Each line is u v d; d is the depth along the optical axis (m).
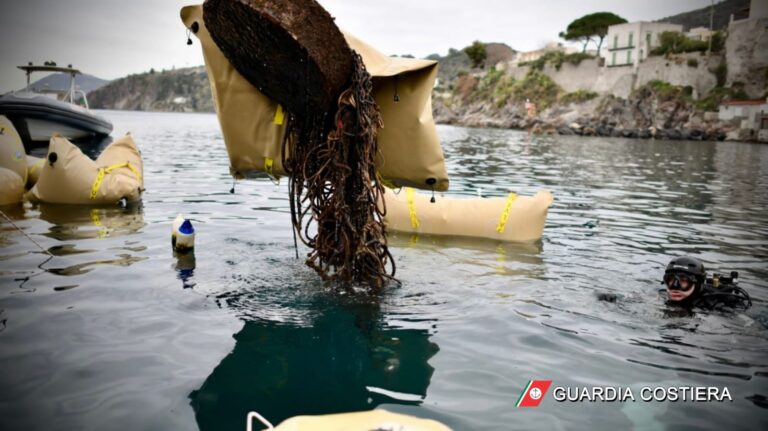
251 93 4.69
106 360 3.51
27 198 8.75
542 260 5.96
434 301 4.67
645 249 6.57
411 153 4.74
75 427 2.79
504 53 101.25
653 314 4.46
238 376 3.35
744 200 10.70
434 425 2.68
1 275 5.11
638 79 58.16
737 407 3.09
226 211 8.34
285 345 3.79
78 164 8.60
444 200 7.21
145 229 7.04
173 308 4.39
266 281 5.04
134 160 9.33
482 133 43.47
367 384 3.29
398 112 4.67
